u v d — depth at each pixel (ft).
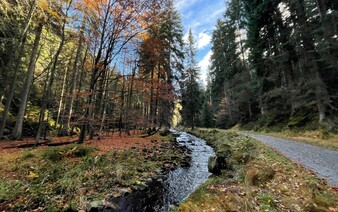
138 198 20.38
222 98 112.47
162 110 70.54
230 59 97.60
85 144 37.70
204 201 14.94
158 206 18.88
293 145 32.58
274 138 42.73
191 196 17.16
